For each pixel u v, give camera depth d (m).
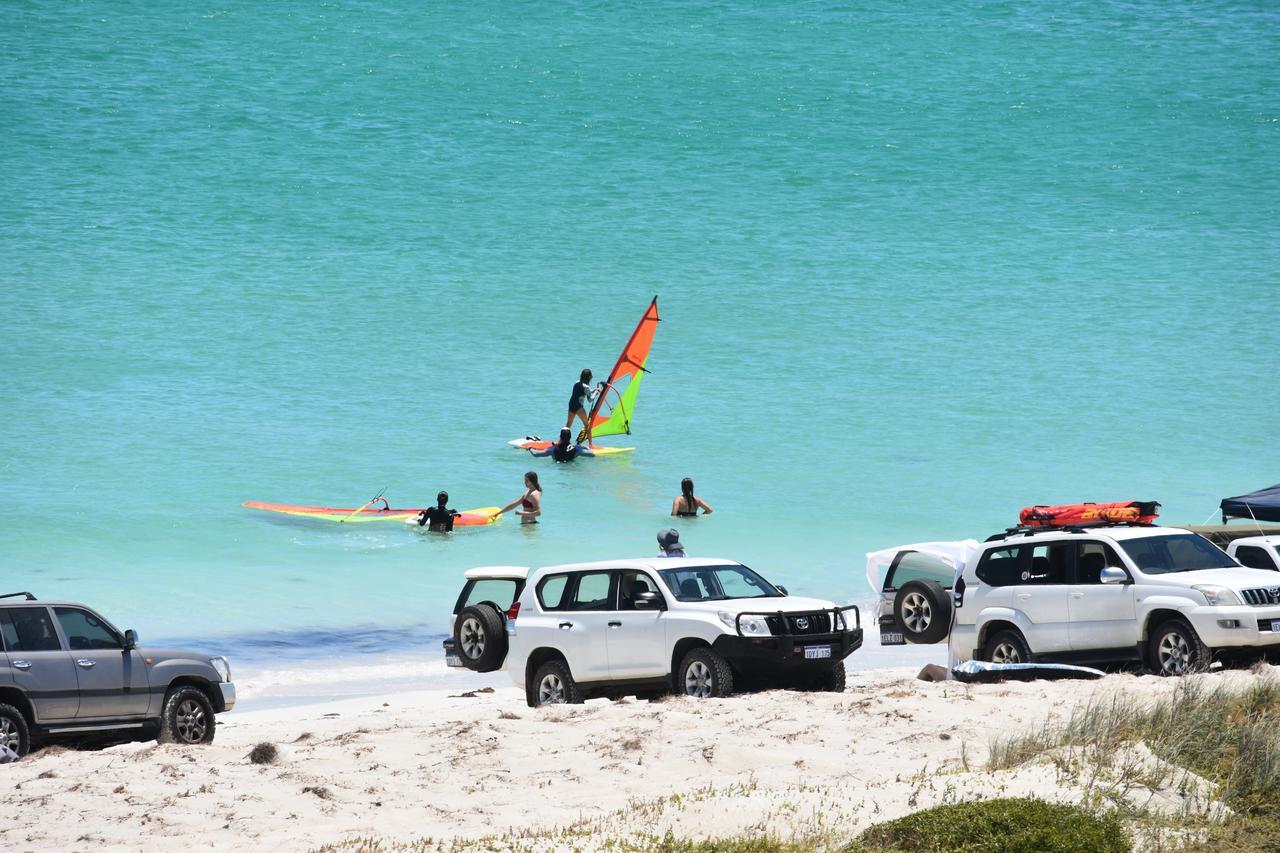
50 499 99.94
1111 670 52.94
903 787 33.25
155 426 118.38
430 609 79.88
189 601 79.81
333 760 38.56
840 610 49.44
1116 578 51.72
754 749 38.03
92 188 191.38
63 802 34.34
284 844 30.81
